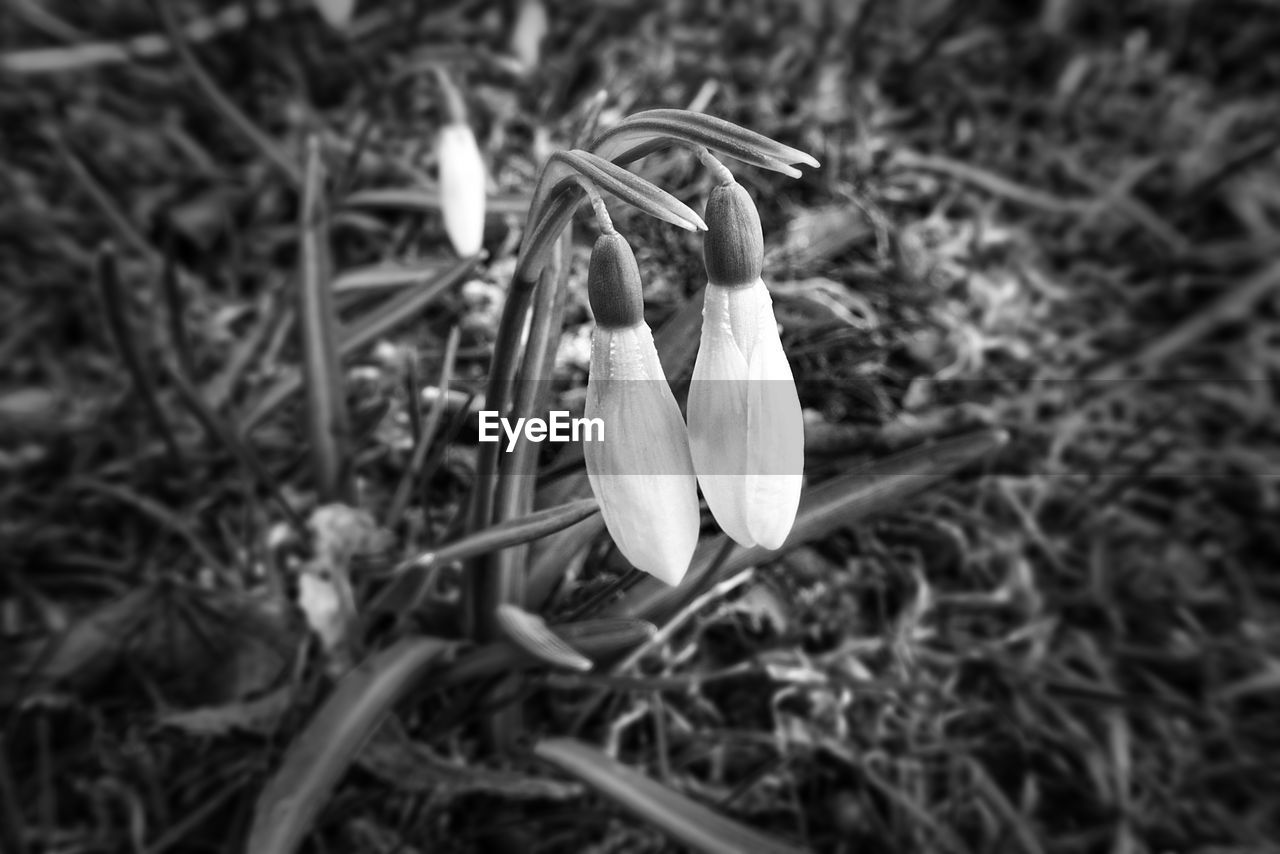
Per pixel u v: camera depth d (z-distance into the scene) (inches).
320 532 8.8
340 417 9.2
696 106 12.0
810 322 10.0
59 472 10.9
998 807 9.2
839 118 12.3
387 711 7.9
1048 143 13.3
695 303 8.5
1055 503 10.7
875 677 9.5
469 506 8.5
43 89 13.7
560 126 12.3
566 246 7.7
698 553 8.5
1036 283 11.9
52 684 9.1
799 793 9.3
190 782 9.0
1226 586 10.8
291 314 10.5
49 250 12.4
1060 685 9.5
